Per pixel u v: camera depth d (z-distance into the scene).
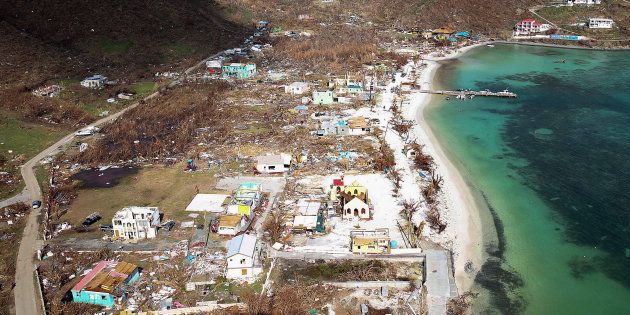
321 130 103.56
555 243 67.12
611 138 101.81
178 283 57.94
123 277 56.88
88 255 63.75
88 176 87.62
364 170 87.06
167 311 52.69
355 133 103.69
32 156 95.88
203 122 111.62
